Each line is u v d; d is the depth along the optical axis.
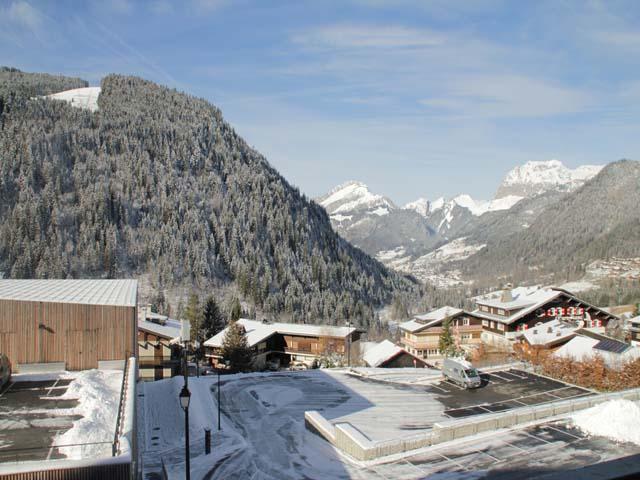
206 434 29.22
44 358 27.98
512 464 25.55
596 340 53.12
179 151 186.50
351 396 41.06
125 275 129.38
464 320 78.88
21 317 27.84
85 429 18.41
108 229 137.00
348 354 68.12
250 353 65.19
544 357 49.22
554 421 31.67
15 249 124.06
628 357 46.34
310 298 133.88
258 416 36.34
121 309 28.73
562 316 78.25
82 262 127.69
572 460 25.83
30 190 142.62
